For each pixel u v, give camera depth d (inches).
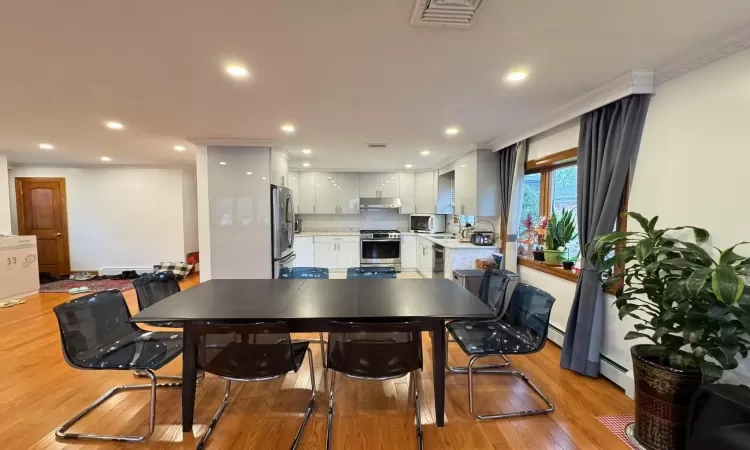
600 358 101.7
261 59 72.8
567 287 119.0
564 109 107.2
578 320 102.6
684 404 67.4
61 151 187.2
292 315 73.9
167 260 254.4
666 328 68.3
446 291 95.4
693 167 74.8
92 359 77.7
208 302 84.0
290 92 92.7
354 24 59.2
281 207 175.5
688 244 65.5
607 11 55.9
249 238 168.2
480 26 60.1
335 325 67.1
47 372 105.3
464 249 173.2
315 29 60.9
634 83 82.1
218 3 52.7
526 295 94.5
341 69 78.0
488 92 93.5
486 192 169.9
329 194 260.1
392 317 73.5
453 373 106.8
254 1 52.2
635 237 87.0
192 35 62.6
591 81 86.7
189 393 76.9
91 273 251.4
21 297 191.6
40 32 60.9
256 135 146.0
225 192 166.4
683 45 68.0
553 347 124.3
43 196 245.9
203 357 72.8
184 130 137.1
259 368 71.6
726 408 54.9
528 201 160.1
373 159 211.2
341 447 73.2
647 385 71.5
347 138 151.6
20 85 86.2
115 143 163.8
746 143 65.0
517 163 148.7
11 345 125.8
